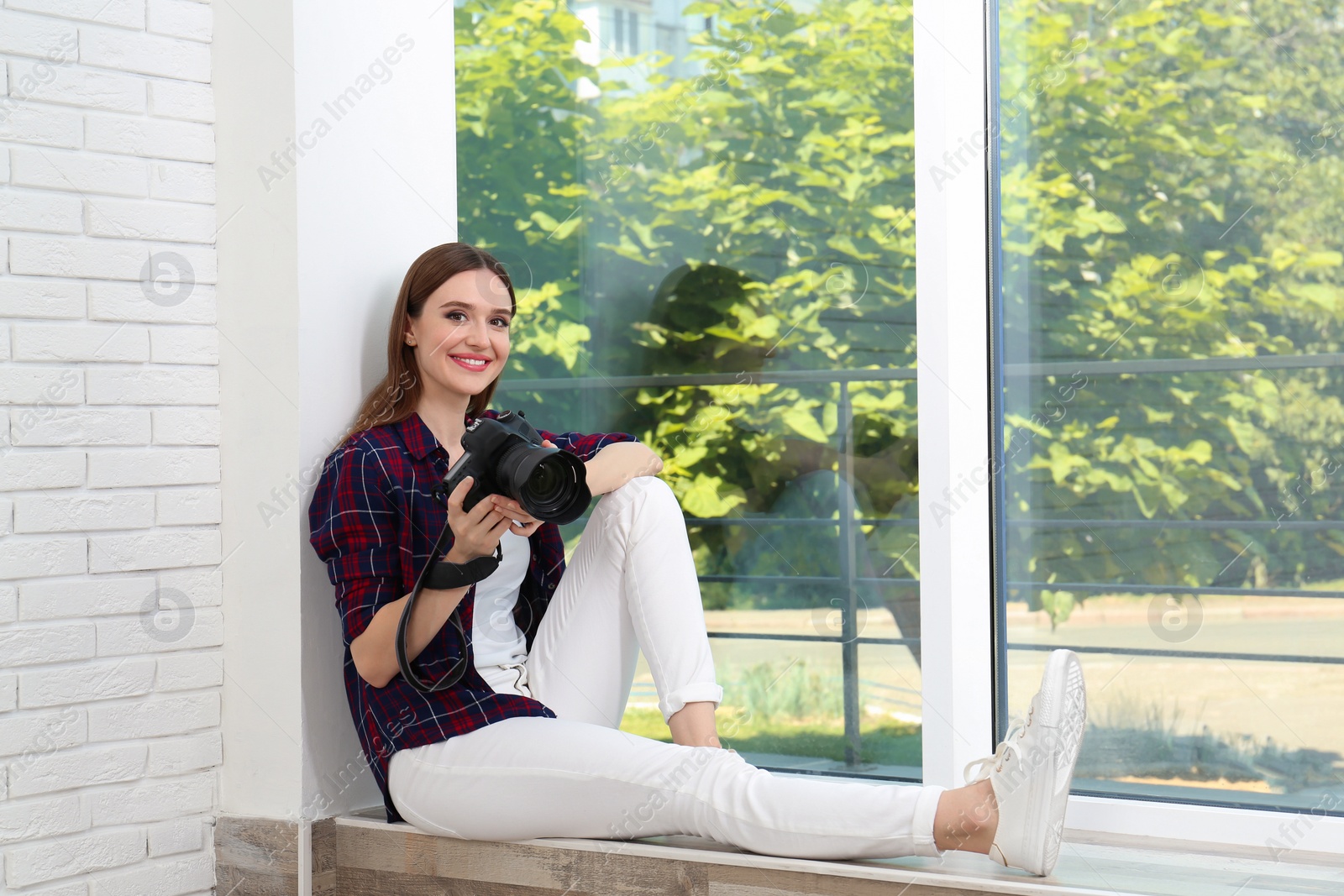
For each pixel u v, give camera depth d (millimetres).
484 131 2590
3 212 1798
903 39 2225
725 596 2410
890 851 1495
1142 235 2055
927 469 2180
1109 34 2076
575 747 1639
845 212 2283
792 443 2340
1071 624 2113
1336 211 1894
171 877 1948
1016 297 2168
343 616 1732
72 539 1856
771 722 2361
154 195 1965
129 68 1941
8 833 1771
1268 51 1943
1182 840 1905
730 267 2389
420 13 2172
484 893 1751
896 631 2244
